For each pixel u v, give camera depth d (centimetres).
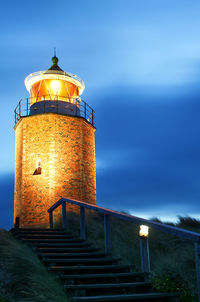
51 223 1166
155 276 595
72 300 473
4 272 484
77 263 682
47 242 820
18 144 2225
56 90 2280
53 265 639
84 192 2078
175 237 892
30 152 2080
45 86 2288
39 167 2042
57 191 1983
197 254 439
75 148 2116
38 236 852
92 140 2327
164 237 916
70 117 2144
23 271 494
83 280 586
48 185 1981
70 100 2322
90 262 677
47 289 464
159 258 746
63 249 746
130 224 1141
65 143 2088
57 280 542
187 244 820
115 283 573
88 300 480
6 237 678
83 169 2116
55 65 2423
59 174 2019
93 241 953
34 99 2323
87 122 2256
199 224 1138
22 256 565
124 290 562
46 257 668
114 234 974
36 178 2019
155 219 1220
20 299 416
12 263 517
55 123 2084
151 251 820
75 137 2136
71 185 2039
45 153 2039
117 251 820
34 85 2342
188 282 593
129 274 601
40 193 1989
